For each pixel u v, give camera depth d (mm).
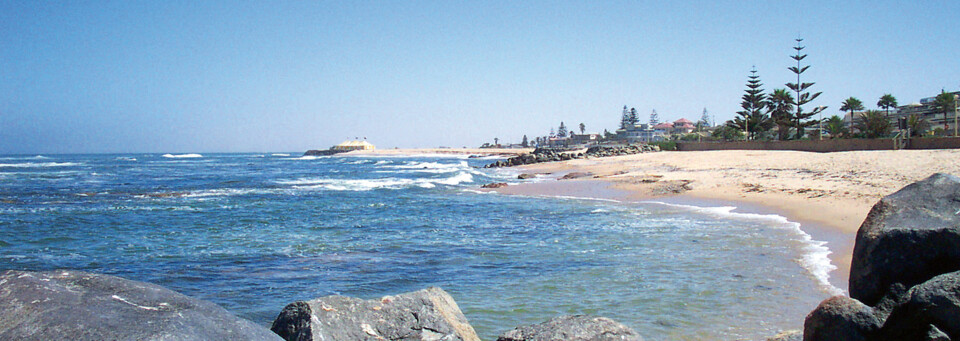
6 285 2912
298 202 24359
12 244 14102
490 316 7961
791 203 18109
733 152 48062
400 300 5062
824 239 12555
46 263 11859
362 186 33594
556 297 8789
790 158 36531
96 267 11445
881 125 71125
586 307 8227
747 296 8453
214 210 21438
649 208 19469
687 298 8461
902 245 4926
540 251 12398
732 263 10539
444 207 21828
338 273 10688
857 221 14219
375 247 13297
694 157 45688
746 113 82438
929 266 4789
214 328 2912
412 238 14516
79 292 2994
